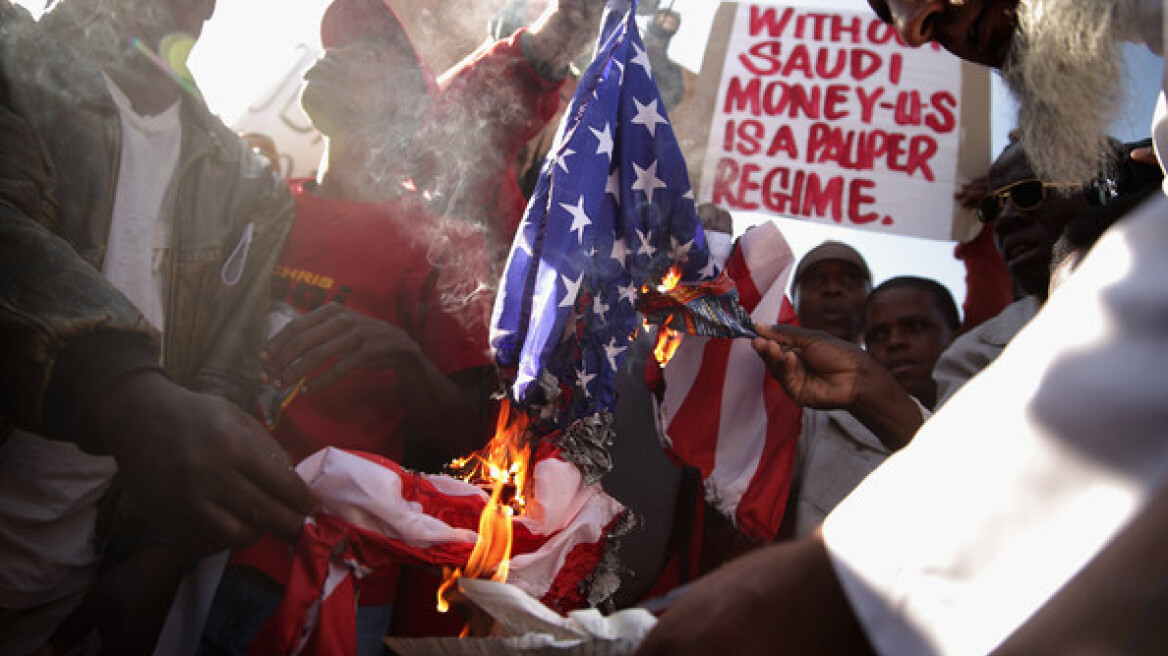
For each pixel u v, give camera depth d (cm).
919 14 77
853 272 317
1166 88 46
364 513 209
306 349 249
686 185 209
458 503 215
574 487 215
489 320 269
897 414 214
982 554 36
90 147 238
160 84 250
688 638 41
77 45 242
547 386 200
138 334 229
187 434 224
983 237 320
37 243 221
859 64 327
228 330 251
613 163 206
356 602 215
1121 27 58
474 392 265
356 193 271
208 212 253
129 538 230
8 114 225
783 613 40
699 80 328
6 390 217
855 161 324
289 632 204
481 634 148
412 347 255
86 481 228
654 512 246
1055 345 37
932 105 324
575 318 200
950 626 36
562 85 278
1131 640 31
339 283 261
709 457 244
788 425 246
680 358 248
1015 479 36
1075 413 35
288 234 263
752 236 261
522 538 211
